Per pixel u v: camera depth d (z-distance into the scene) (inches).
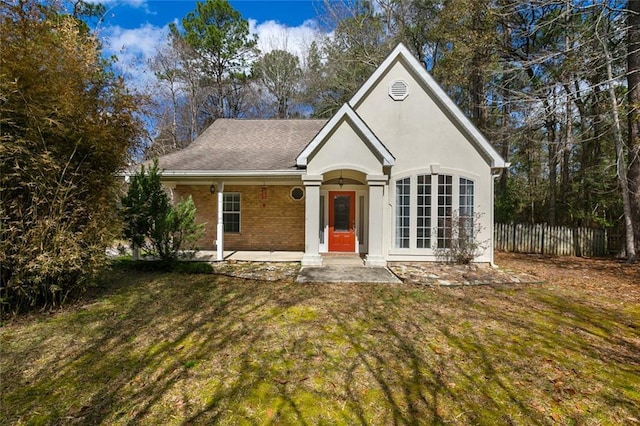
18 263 223.8
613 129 510.0
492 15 593.3
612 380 162.7
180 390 149.3
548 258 523.8
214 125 600.4
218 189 434.3
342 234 502.6
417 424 129.0
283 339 203.5
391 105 440.8
